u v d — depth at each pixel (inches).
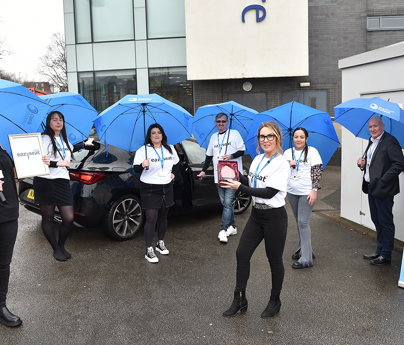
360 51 485.4
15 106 121.3
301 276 153.0
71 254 174.9
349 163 226.2
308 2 480.1
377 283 146.6
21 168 126.6
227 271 157.9
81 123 177.5
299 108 153.5
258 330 113.5
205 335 110.7
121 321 118.3
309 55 485.4
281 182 111.0
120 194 185.8
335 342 107.3
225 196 192.5
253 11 451.5
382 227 162.9
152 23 497.4
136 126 169.3
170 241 195.6
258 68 459.5
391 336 110.2
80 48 508.7
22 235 200.2
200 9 455.5
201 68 463.5
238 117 193.9
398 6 478.0
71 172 179.0
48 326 115.1
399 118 134.6
